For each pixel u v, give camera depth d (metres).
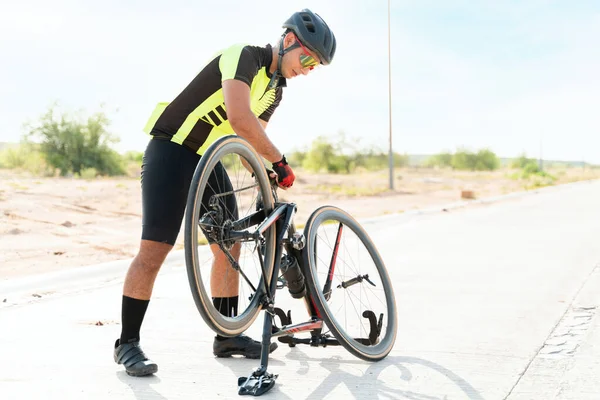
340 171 56.69
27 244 9.20
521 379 2.99
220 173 3.14
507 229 10.20
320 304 3.08
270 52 3.10
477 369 3.15
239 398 2.77
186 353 3.50
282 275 3.29
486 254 7.36
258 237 2.88
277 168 3.09
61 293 5.29
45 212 13.15
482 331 3.90
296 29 3.05
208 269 6.42
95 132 34.06
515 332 3.85
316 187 31.58
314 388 2.90
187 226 2.62
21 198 15.02
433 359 3.33
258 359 3.38
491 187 39.09
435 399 2.74
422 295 5.05
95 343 3.70
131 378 3.05
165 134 3.09
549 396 2.76
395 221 12.04
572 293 4.98
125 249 9.16
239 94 2.89
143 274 3.08
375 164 58.22
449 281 5.66
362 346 3.21
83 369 3.19
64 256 8.30
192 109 3.07
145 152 3.15
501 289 5.23
